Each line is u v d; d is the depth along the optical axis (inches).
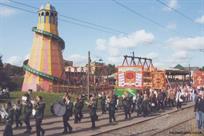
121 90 1412.4
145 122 1073.5
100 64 2301.9
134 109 1279.5
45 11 2689.5
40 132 815.1
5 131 701.9
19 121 869.2
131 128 946.1
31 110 803.4
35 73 2613.2
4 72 2596.0
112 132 874.1
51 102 1508.4
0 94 1600.6
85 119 1079.6
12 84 2659.9
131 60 1619.1
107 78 2224.4
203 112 897.5
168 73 1958.7
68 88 2283.5
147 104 1194.6
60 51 2748.5
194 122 1056.8
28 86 2623.0
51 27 2701.8
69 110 831.1
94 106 921.5
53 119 1032.2
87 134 819.4
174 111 1363.2
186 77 2345.0
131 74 1402.6
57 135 800.9
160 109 1393.9
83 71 2586.1
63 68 2719.0
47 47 2674.7
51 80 2610.7
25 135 783.1
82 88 2139.5
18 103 866.8
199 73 1804.9
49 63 2642.7
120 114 1239.5
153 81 1491.1
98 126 958.4
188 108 1503.4
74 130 879.1
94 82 2020.2
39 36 2696.9
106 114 1216.2
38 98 754.8
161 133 858.8
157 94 1364.4
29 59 2696.9
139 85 1391.5
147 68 1565.0
